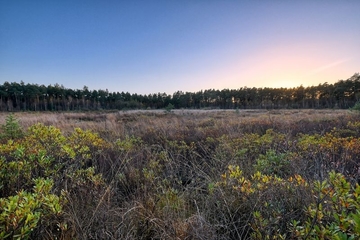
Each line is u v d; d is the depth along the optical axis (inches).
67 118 549.0
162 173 116.6
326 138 146.8
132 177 106.5
